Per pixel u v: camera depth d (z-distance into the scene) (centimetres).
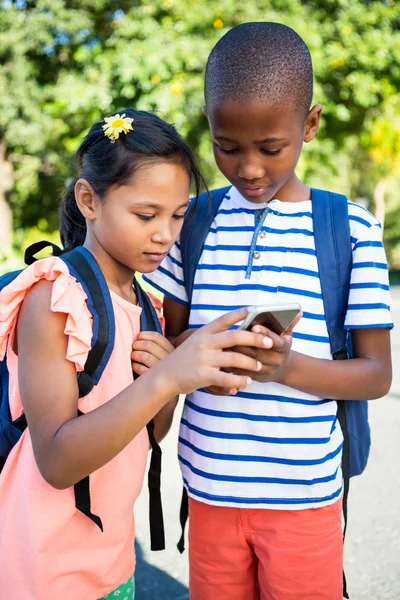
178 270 173
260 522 158
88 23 974
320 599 158
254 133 143
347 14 893
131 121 142
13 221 1271
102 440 122
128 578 153
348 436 163
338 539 161
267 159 147
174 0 868
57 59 1055
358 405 169
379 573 258
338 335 159
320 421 157
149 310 158
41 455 128
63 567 138
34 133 1041
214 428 159
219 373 120
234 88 142
